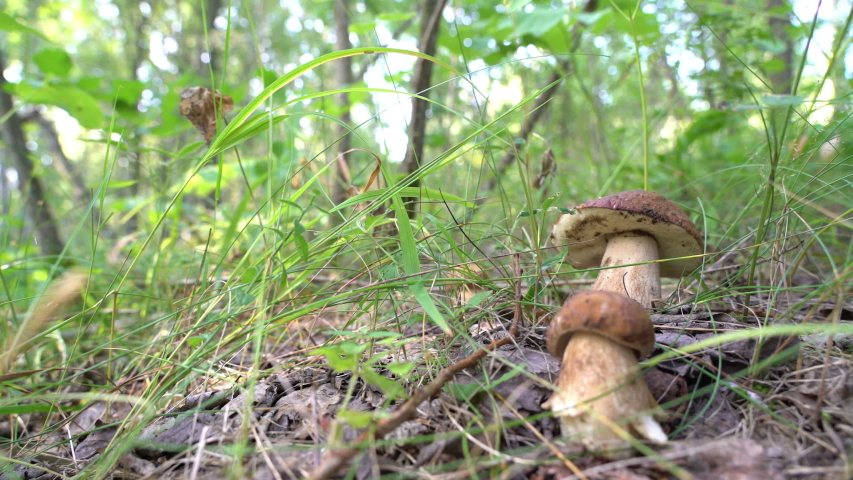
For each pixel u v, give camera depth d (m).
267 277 0.34
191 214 0.92
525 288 0.43
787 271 0.38
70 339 0.53
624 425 0.25
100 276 0.57
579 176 0.80
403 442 0.25
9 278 0.58
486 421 0.28
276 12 1.69
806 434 0.26
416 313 0.40
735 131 0.85
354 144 0.96
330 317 0.53
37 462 0.33
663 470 0.24
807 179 0.49
